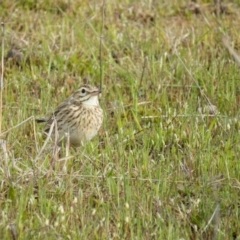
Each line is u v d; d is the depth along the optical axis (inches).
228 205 570.3
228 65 777.6
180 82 749.3
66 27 841.5
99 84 740.7
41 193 565.0
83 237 531.2
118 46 812.0
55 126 616.7
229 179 594.9
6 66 780.0
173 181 586.6
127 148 655.1
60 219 539.8
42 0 890.1
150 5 898.1
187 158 631.8
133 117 700.7
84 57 796.0
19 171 595.8
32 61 787.4
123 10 887.7
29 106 711.1
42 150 602.2
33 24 853.2
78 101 652.7
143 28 858.8
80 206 559.8
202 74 757.9
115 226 553.3
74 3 890.1
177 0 911.0
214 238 522.6
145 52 801.6
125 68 774.5
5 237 528.7
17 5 887.1
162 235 533.6
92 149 636.7
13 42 817.5
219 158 622.5
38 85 747.4
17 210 554.9
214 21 873.5
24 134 666.8
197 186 596.4
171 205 572.7
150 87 743.7
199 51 804.0
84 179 595.8
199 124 682.8
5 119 680.4
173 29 855.7
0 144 615.8
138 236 533.0
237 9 900.6
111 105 716.0
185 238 541.3
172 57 783.7
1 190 581.3
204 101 722.8
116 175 600.7
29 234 528.7
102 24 773.3
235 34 835.4
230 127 669.9
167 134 663.1
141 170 605.3
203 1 918.4
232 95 721.6
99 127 658.8
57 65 779.4
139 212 559.8
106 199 578.6
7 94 725.3
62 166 613.6
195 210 569.6
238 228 554.6
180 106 712.4
